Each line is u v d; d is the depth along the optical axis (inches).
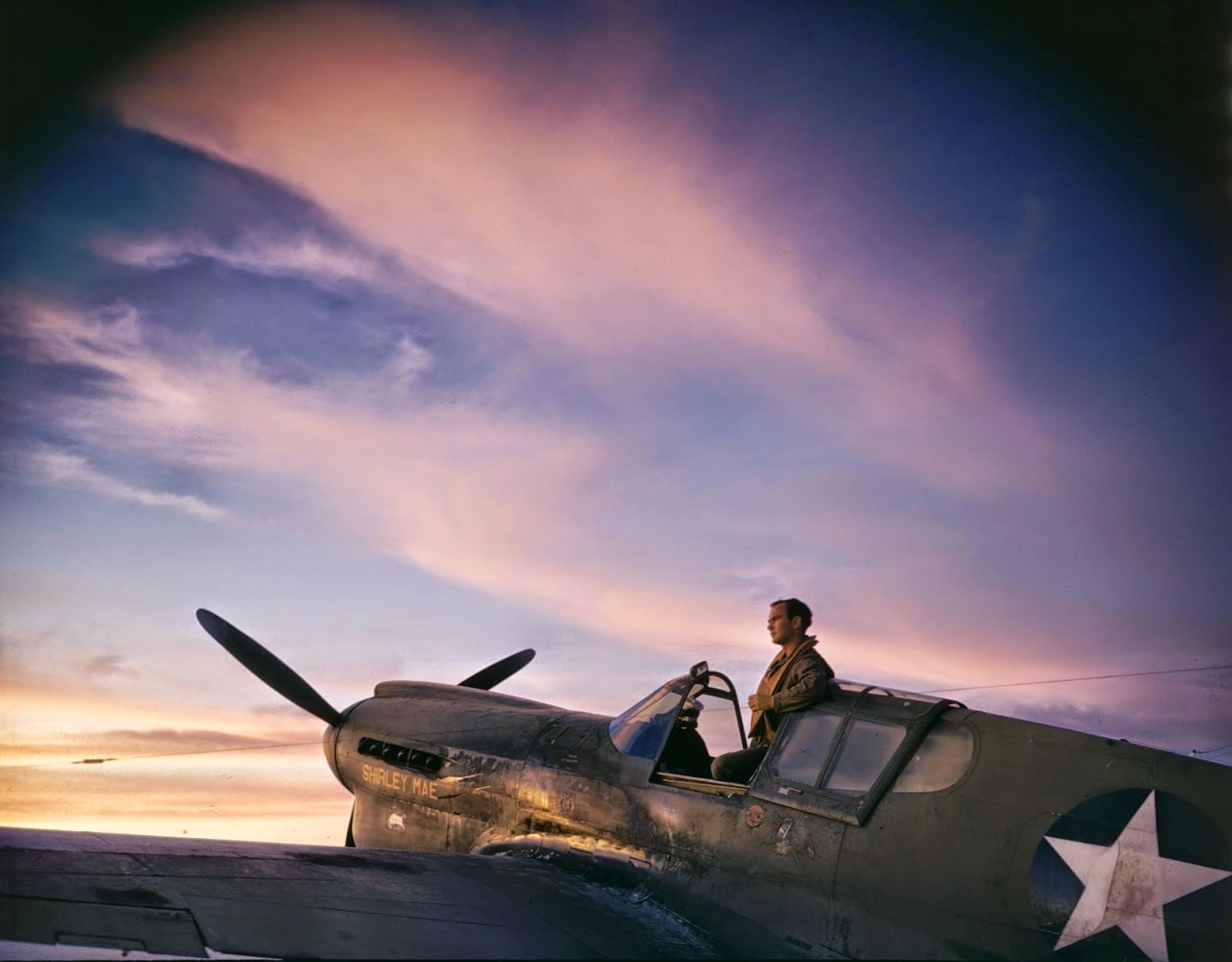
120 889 152.7
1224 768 158.7
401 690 305.1
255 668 305.6
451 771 261.3
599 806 220.8
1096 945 151.5
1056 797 162.7
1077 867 156.2
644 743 221.8
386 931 159.9
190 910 151.6
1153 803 157.2
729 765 201.3
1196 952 146.6
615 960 169.3
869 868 171.3
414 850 264.8
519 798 240.8
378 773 279.9
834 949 171.0
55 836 170.6
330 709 303.1
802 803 183.3
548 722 254.2
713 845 194.2
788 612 211.3
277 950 147.6
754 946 179.6
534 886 197.0
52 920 141.3
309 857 187.2
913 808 171.6
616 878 207.6
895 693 189.2
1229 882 148.3
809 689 194.4
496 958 160.7
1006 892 158.9
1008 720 176.1
